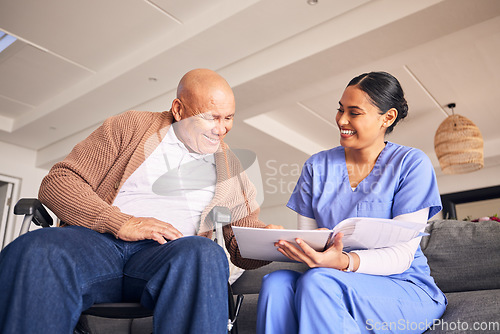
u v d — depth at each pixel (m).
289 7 2.91
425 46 2.98
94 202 1.02
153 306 0.92
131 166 1.05
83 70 3.83
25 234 0.88
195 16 3.20
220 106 1.00
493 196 5.71
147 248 1.02
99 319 1.35
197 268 0.89
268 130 4.22
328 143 5.19
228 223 1.15
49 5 3.02
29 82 4.00
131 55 3.62
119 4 3.03
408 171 1.28
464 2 2.54
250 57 3.45
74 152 1.15
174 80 3.75
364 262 1.05
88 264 0.92
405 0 2.71
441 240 1.48
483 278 1.37
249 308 1.55
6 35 3.42
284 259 1.10
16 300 0.81
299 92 3.60
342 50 3.03
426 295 1.14
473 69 3.89
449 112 4.65
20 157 5.09
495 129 5.12
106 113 4.29
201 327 0.84
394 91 1.32
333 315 0.94
